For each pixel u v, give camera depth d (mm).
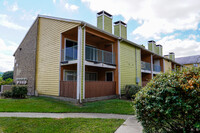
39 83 11672
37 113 5840
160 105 2660
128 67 12594
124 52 12273
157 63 20656
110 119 4902
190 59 37094
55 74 10070
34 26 13289
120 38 11469
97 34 9914
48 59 10977
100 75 12812
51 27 11117
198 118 2406
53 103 7969
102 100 9422
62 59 9836
